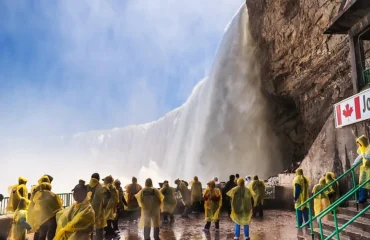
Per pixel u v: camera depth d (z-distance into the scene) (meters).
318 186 9.96
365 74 10.77
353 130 10.92
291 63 25.00
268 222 12.98
